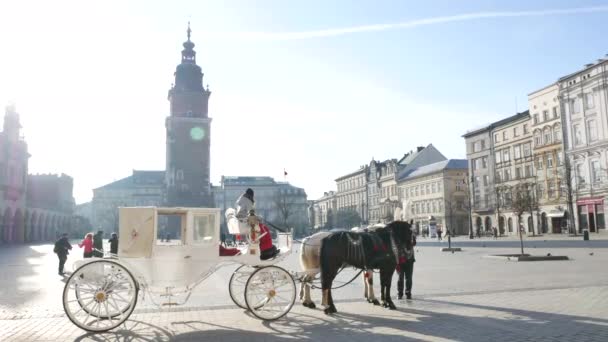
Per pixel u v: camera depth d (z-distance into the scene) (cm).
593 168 5819
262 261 962
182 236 945
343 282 1598
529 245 3822
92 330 828
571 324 842
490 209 7712
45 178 10250
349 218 11894
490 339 745
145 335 810
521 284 1394
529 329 808
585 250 2980
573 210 6028
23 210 7531
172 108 9356
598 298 1117
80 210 17638
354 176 12938
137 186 14912
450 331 802
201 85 9575
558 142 6356
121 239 894
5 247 5481
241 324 891
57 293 1398
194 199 9012
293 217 12938
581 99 5969
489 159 7894
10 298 1295
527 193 6012
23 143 7488
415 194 9806
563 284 1375
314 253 1044
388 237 1070
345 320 912
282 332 817
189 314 1002
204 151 9200
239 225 974
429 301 1120
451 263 2239
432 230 6700
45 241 8281
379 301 1130
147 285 902
